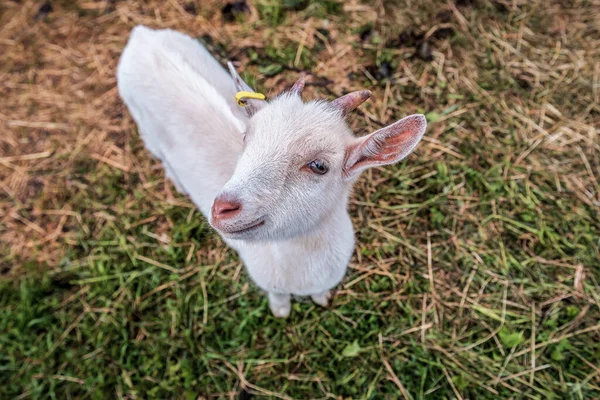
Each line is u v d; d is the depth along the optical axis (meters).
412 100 0.90
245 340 0.76
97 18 1.03
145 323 0.79
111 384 0.76
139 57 0.69
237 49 0.96
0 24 1.05
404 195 0.82
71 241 0.85
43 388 0.76
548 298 0.75
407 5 0.96
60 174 0.90
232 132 0.63
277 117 0.46
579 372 0.70
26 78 0.99
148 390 0.75
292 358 0.74
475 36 0.94
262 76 0.93
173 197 0.86
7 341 0.79
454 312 0.75
